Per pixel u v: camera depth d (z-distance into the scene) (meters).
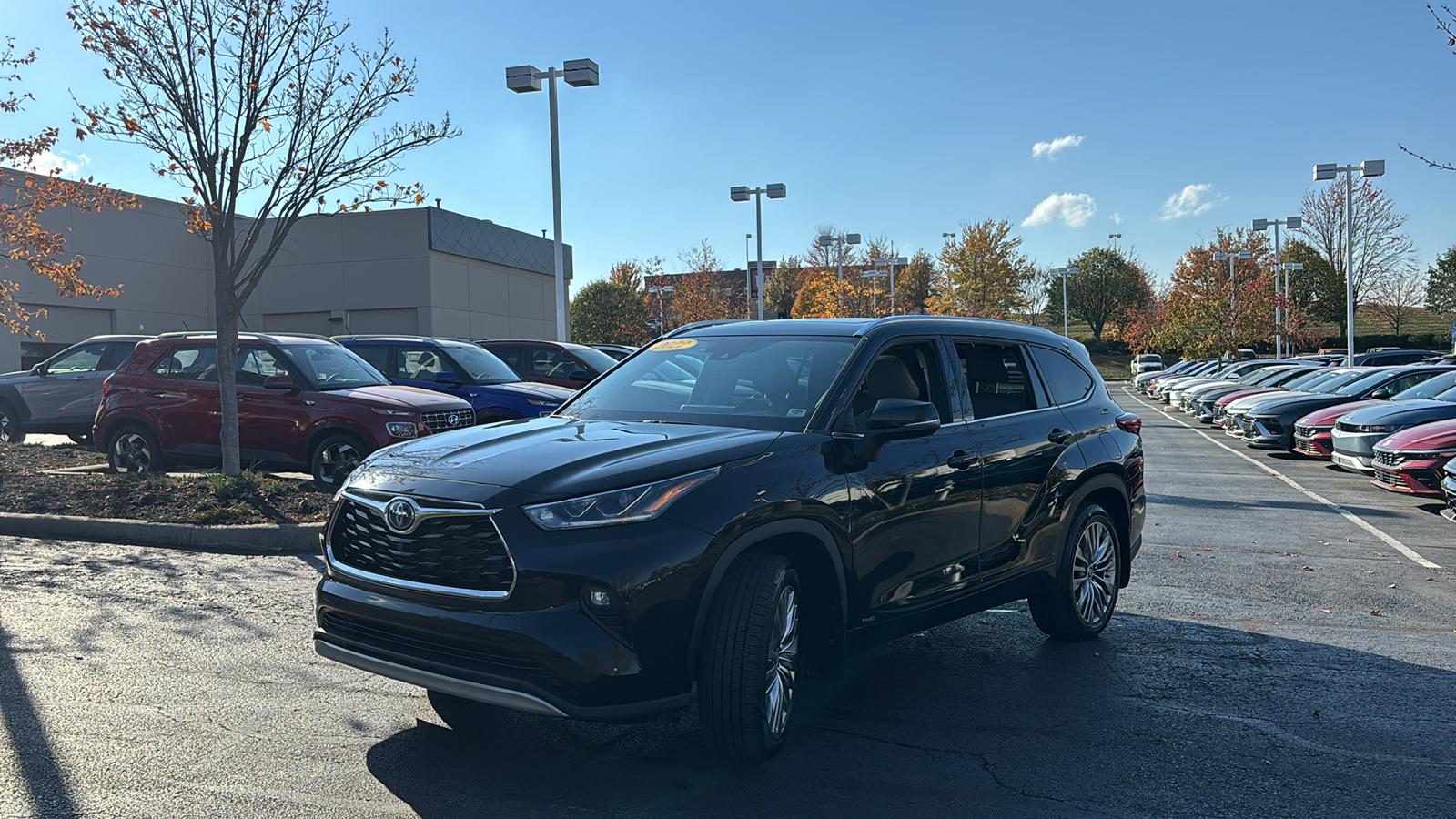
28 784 3.52
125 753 3.83
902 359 4.72
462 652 3.41
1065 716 4.48
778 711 3.75
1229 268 45.53
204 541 7.82
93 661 4.96
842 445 4.12
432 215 32.66
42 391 14.25
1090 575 5.73
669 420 4.42
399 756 3.85
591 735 4.13
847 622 4.08
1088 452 5.62
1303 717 4.50
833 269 53.41
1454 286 64.69
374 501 3.62
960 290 49.84
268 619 5.78
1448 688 4.93
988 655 5.46
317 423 10.09
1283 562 8.09
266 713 4.30
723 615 3.57
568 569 3.30
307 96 9.76
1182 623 6.20
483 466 3.62
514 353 14.98
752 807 3.45
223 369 9.51
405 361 12.88
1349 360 26.23
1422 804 3.60
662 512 3.45
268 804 3.40
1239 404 20.67
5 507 8.48
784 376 4.48
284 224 9.91
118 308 28.92
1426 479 11.01
